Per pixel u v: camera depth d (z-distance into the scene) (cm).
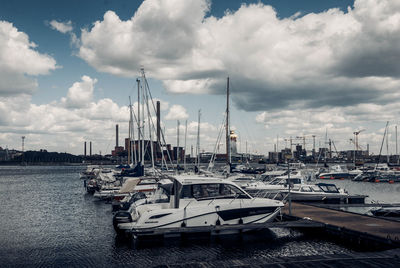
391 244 1305
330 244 1579
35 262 1393
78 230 2061
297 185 3012
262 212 1767
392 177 6322
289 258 1078
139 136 4775
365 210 2688
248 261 1054
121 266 1322
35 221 2389
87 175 7475
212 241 1652
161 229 1588
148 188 2961
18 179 8131
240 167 6769
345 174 6962
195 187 1733
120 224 1642
